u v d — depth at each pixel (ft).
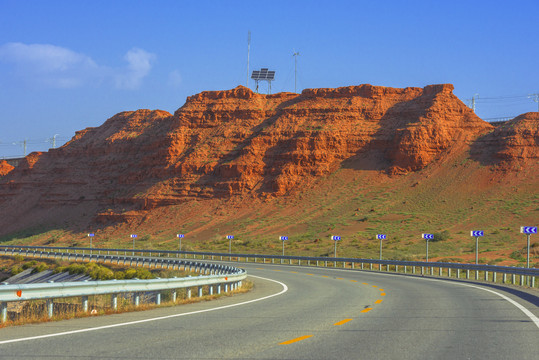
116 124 560.61
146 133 507.30
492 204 333.62
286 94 485.97
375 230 316.40
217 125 463.42
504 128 399.85
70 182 495.00
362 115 443.73
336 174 403.75
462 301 69.51
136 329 43.32
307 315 54.03
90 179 493.36
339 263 210.38
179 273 145.89
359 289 92.68
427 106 436.35
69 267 178.70
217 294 81.20
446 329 44.27
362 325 46.47
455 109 432.66
